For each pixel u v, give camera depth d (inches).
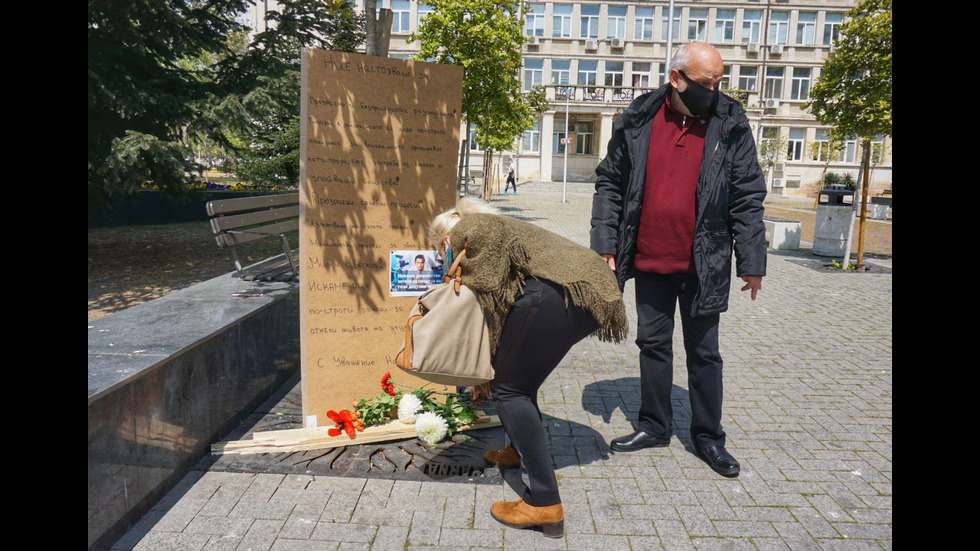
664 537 105.3
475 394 118.5
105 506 95.5
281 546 99.5
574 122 1768.0
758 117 1649.9
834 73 393.4
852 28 377.7
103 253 420.5
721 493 121.0
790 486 124.1
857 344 235.0
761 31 1654.8
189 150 398.9
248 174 633.0
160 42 405.4
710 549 102.0
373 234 145.2
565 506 115.1
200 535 101.9
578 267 101.7
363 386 147.5
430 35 541.3
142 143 356.2
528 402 105.8
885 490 122.7
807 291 344.5
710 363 130.6
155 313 145.3
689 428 154.7
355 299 145.3
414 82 144.8
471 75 542.0
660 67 1688.0
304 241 139.9
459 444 140.1
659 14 1668.3
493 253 97.3
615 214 135.6
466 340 98.7
